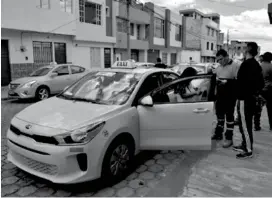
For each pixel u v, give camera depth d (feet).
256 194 10.27
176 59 119.75
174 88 13.42
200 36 146.10
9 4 40.19
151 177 11.55
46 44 49.60
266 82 18.26
